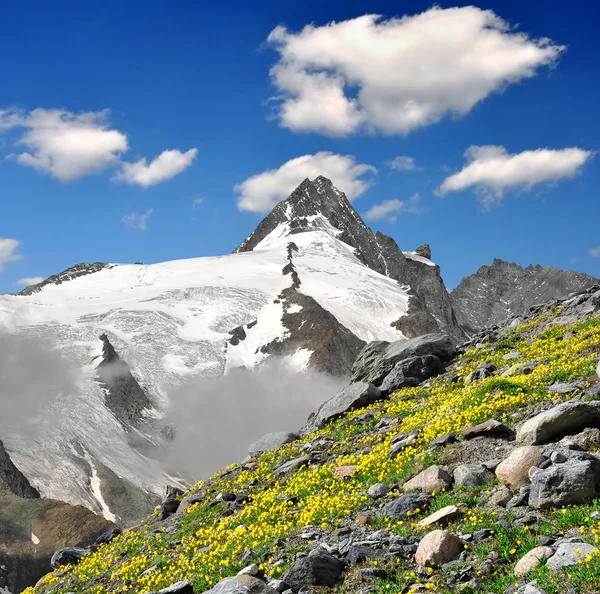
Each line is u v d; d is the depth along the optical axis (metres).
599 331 22.61
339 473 17.12
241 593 10.55
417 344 29.77
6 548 90.25
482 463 13.83
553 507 11.19
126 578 16.44
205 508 19.86
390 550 11.55
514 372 20.80
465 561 10.51
